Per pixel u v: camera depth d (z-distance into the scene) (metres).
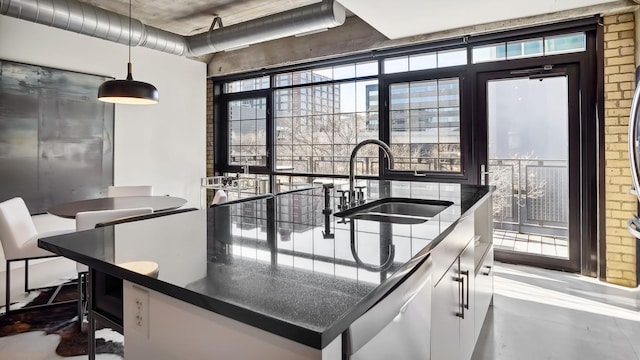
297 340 0.62
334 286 0.79
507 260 3.94
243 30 4.15
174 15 4.58
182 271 0.90
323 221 1.53
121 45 4.71
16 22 3.76
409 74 4.32
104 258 1.02
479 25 3.75
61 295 3.04
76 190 4.23
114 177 4.64
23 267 3.79
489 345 2.32
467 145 4.02
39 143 3.92
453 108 4.11
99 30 3.77
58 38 4.09
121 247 1.14
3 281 3.37
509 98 3.83
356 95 4.86
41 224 3.98
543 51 3.64
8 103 3.68
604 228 3.34
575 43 3.49
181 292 0.80
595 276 3.47
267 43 5.33
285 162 5.55
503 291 3.18
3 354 2.13
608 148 3.29
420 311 1.07
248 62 5.53
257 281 0.83
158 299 0.94
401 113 4.41
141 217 1.78
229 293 0.76
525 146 3.78
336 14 3.62
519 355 2.21
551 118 3.64
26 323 2.52
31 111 3.85
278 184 5.62
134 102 3.32
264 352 0.74
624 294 3.08
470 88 3.98
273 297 0.74
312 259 0.98
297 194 2.48
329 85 5.10
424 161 4.29
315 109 5.24
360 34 4.52
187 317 0.88
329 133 5.11
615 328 2.52
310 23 3.75
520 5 3.19
